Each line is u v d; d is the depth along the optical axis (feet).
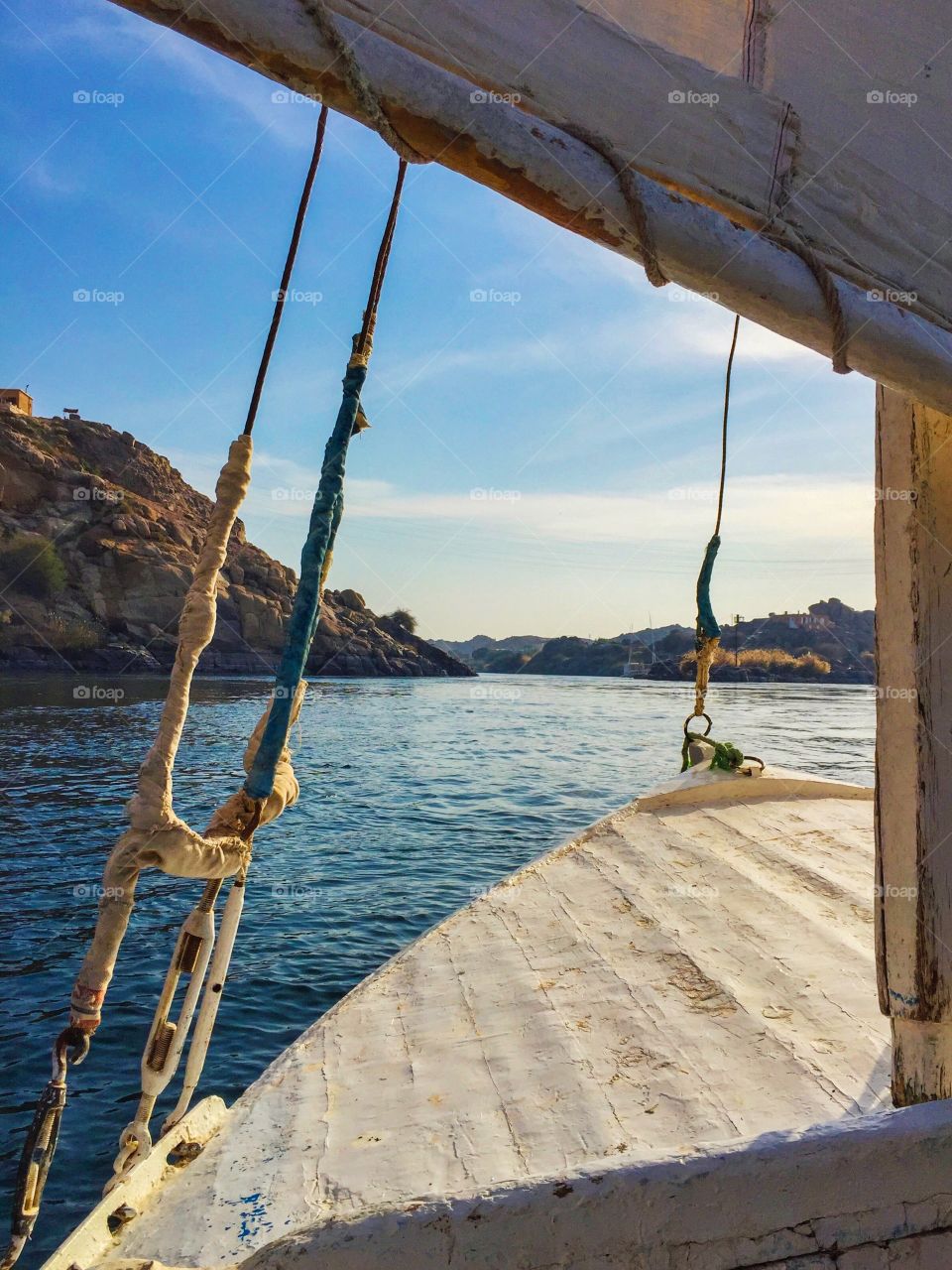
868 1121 6.23
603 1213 5.79
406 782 79.25
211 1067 22.66
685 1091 9.41
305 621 6.73
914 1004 7.36
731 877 15.55
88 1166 18.25
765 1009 10.98
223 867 6.69
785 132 5.69
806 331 5.83
